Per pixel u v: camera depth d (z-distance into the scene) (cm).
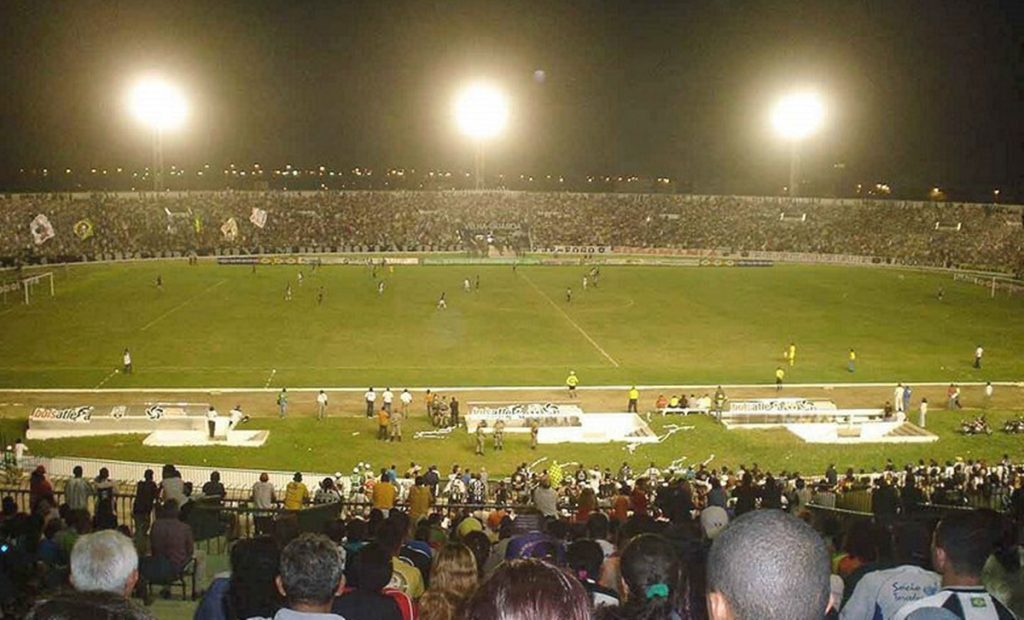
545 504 2367
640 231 14175
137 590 1443
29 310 8006
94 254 11600
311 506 2295
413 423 5009
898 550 1126
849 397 5662
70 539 1548
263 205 14025
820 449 4622
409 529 1505
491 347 6825
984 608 616
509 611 386
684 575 606
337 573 662
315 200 14412
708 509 1466
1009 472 3509
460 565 821
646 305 8700
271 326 7425
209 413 4659
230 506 2417
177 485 2331
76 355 6378
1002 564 632
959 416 5259
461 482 3356
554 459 4459
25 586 1254
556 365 6344
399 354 6562
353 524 1462
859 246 12950
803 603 405
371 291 9250
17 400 5309
